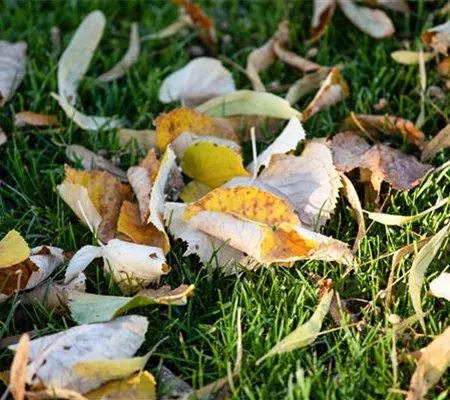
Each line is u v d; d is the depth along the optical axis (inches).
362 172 26.9
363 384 23.7
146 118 29.5
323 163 26.3
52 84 30.0
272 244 25.1
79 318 24.2
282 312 24.9
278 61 30.8
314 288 25.0
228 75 29.7
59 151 28.6
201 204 25.3
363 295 25.3
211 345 24.0
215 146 26.5
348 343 24.1
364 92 29.5
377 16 31.0
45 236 26.6
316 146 26.7
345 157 27.0
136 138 28.5
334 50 31.1
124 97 29.9
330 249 25.2
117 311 24.1
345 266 25.5
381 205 26.8
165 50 31.4
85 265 25.2
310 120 28.9
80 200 26.2
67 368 23.2
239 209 25.3
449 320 24.6
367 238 25.9
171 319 24.6
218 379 23.6
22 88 30.5
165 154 26.0
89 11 32.6
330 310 24.8
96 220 26.2
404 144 27.9
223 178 26.9
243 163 28.1
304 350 24.1
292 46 31.5
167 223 25.8
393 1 31.4
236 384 23.8
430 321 24.4
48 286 25.2
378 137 28.3
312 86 29.8
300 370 23.1
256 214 25.3
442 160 27.4
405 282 25.2
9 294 25.0
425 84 28.9
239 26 32.0
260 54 30.6
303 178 26.4
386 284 25.4
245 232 25.1
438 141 27.3
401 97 29.0
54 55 31.2
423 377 23.2
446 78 29.4
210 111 28.7
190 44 32.0
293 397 23.4
